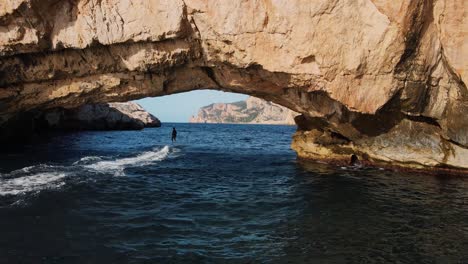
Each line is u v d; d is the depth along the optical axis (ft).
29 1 45.29
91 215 33.45
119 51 52.06
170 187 47.73
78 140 120.47
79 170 55.52
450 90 51.24
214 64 53.62
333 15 46.62
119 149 96.27
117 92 59.26
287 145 132.36
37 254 24.66
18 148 84.02
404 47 47.24
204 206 38.63
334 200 41.65
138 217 33.71
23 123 95.66
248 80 55.98
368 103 50.47
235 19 47.70
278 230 31.04
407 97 51.98
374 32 46.78
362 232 30.76
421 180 53.42
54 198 38.04
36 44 49.75
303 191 46.44
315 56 48.01
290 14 46.91
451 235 30.37
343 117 60.23
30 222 30.60
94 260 24.09
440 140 55.98
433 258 25.80
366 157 65.62
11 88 57.11
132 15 48.55
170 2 47.44
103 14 49.14
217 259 24.88
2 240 26.63
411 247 27.68
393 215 35.73
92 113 194.90
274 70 49.60
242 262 24.49
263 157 87.97
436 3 47.01
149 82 57.77
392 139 59.88
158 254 25.46
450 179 54.13
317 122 70.69
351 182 52.29
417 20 46.52
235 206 38.81
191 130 288.92
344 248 27.25
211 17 48.06
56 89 58.08
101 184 46.55
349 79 49.26
